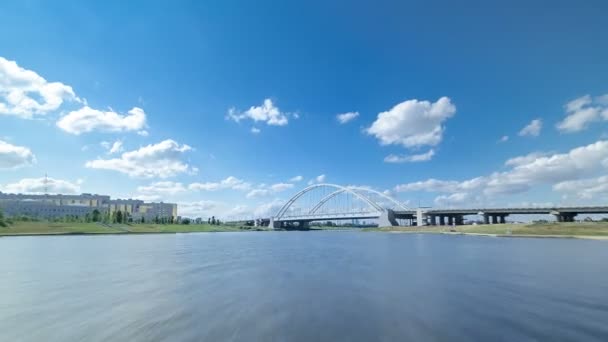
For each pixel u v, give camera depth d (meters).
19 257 50.62
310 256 53.31
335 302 21.14
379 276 31.97
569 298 22.27
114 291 24.88
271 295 23.31
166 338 14.70
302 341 14.23
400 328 15.99
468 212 195.75
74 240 104.25
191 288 25.95
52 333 15.48
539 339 14.57
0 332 15.65
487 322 16.91
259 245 83.75
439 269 36.91
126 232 161.88
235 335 15.00
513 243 85.31
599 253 55.06
